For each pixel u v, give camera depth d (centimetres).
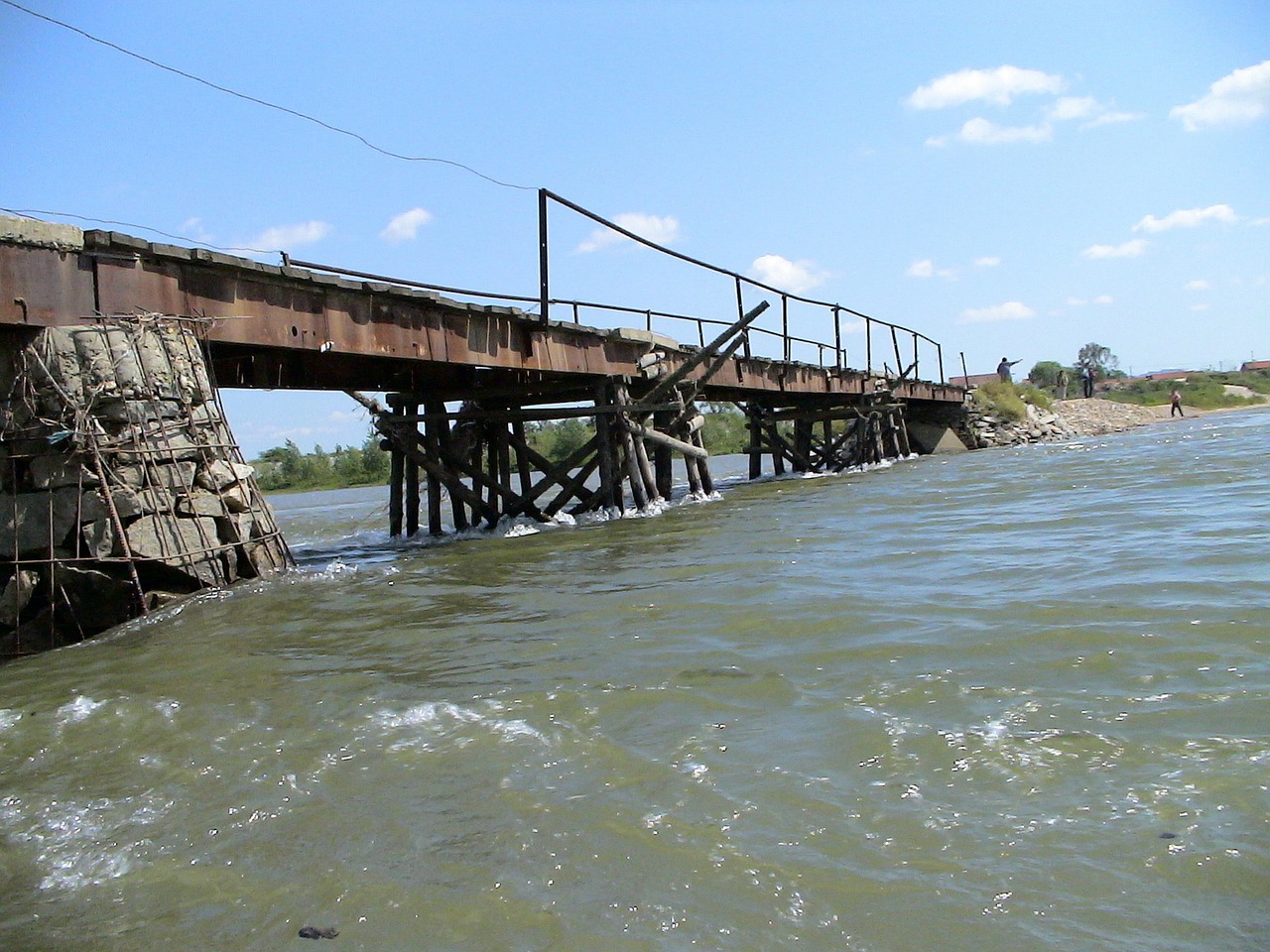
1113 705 408
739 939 262
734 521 1217
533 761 390
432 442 1456
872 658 504
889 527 1038
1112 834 302
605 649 561
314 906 294
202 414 798
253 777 394
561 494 1462
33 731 467
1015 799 329
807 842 310
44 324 703
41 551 705
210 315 845
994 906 269
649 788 357
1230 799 316
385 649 590
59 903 309
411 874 308
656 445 1648
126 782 399
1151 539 804
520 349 1281
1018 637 521
